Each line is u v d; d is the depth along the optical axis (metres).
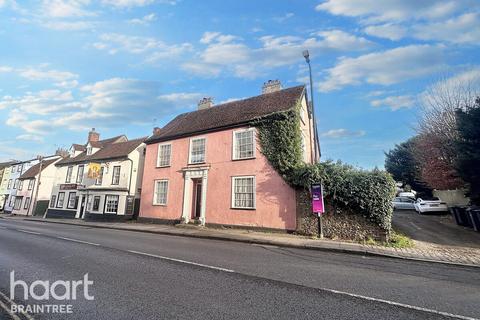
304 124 19.75
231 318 4.08
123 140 35.44
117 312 4.27
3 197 52.50
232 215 16.72
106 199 27.12
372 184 12.62
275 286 5.61
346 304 4.74
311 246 10.79
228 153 17.98
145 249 9.56
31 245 10.23
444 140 21.33
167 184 20.95
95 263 7.37
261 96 20.91
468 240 12.16
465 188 19.08
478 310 4.65
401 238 12.07
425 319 4.26
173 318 4.06
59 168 36.06
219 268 6.98
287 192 15.04
